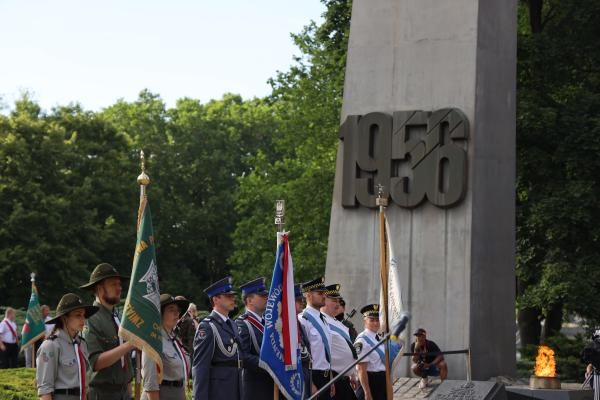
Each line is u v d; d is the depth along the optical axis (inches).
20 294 2397.9
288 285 577.3
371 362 681.0
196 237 3208.7
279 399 585.3
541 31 1501.0
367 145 1105.4
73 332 501.0
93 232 2539.4
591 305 1316.4
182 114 3484.3
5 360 1346.0
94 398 515.2
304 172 2127.2
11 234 2367.1
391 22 1119.6
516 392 890.7
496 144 1085.1
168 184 3248.0
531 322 1537.9
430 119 1071.6
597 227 1337.4
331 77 2055.9
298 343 583.5
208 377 555.8
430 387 1003.9
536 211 1328.7
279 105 2373.3
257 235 2340.1
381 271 705.0
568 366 1330.0
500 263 1081.4
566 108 1386.6
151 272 520.1
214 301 571.2
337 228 1122.7
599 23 1425.9
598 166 1349.7
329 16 1649.9
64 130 2566.4
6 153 2460.6
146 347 508.1
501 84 1101.1
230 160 3329.2
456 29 1083.3
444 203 1052.5
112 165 2753.4
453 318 1040.2
